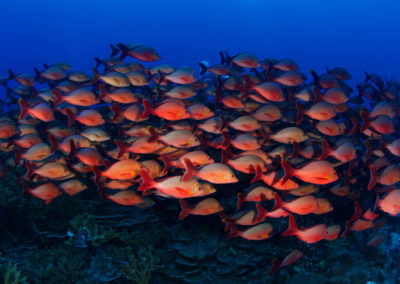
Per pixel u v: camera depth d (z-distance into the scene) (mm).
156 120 4012
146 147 3324
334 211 3887
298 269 3324
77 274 3154
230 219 3084
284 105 4062
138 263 3195
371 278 3412
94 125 3762
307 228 3000
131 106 3594
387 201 3146
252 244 3383
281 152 3531
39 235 3426
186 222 3592
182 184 2865
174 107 3443
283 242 3482
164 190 2854
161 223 3609
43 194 3234
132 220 3520
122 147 3309
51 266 3148
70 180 3340
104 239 3336
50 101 3994
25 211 3455
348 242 3621
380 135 3863
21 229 3451
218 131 3666
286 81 4016
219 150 3820
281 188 3109
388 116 3582
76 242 3264
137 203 3307
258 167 3066
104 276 3135
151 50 4434
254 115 3766
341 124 3893
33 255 3242
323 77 4141
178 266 3262
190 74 3986
